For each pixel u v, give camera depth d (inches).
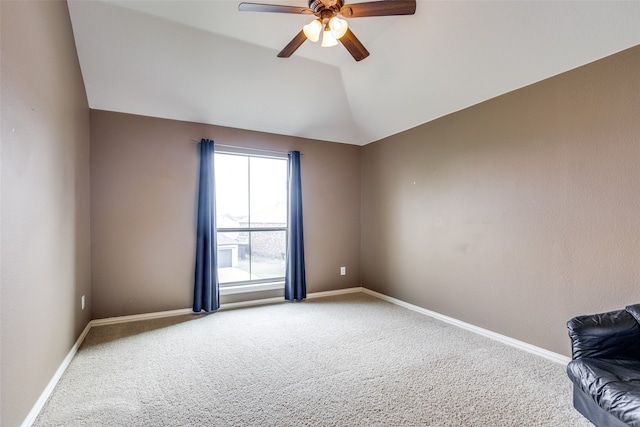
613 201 84.2
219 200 162.1
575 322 72.0
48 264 77.0
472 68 110.2
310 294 177.5
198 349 105.4
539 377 86.7
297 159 170.7
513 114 108.3
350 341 112.8
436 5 97.5
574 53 89.0
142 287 136.2
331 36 87.0
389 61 126.3
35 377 68.6
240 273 174.6
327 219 183.3
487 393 78.7
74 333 101.6
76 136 106.3
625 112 81.8
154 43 113.2
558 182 95.8
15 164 59.7
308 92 149.8
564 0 80.7
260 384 83.1
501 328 112.2
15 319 59.5
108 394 77.9
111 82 122.4
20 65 62.2
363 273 191.6
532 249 102.8
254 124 159.8
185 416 69.4
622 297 82.4
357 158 192.9
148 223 137.6
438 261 138.9
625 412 52.7
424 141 146.9
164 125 141.6
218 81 133.0
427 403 74.5
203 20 107.0
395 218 165.5
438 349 105.7
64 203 91.0
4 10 55.8
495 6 89.9
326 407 72.9
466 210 126.0
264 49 123.6
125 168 133.3
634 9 74.7
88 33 105.6
